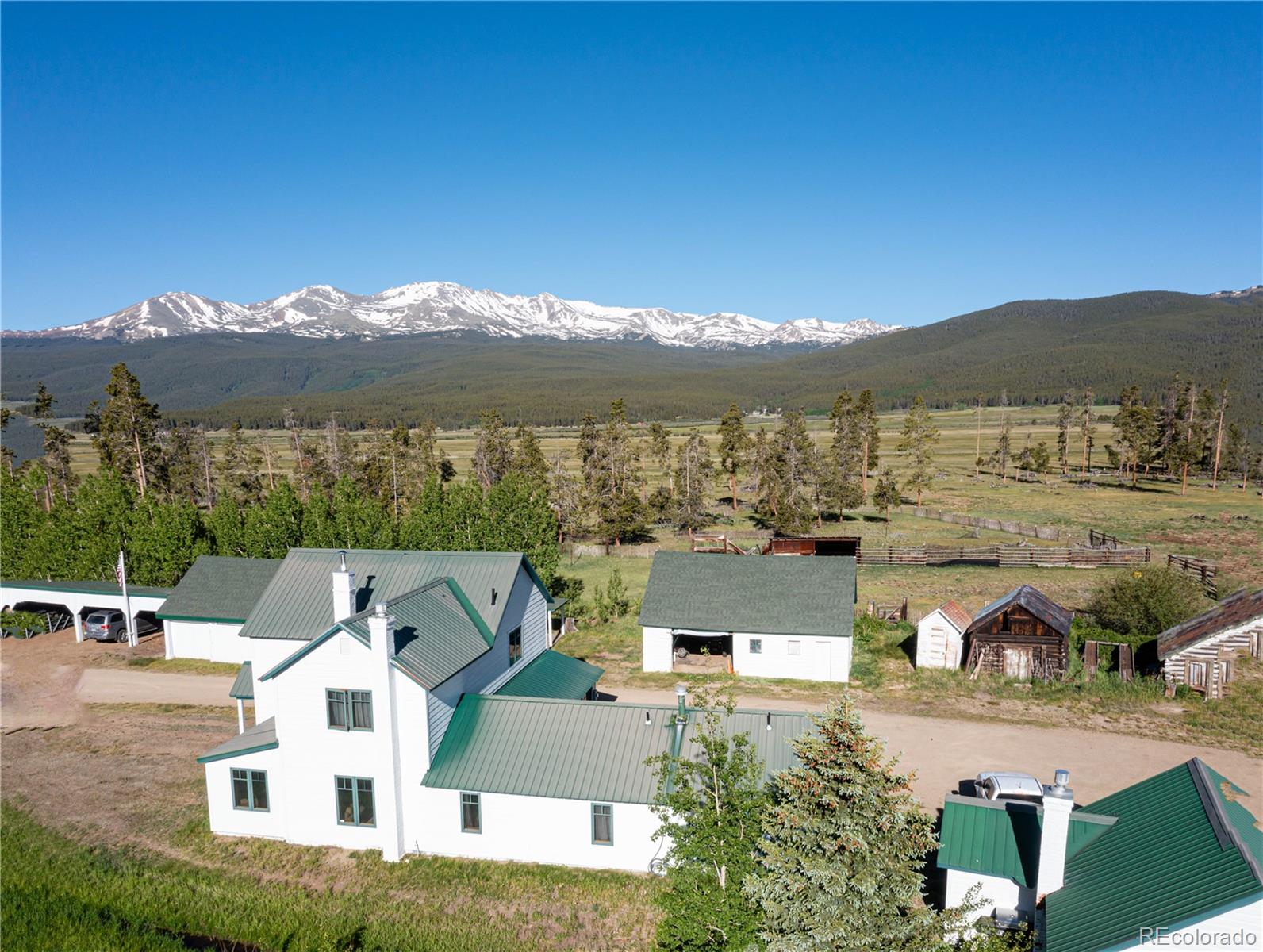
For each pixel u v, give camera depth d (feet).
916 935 52.06
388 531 176.04
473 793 78.69
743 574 140.77
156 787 95.81
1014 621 126.41
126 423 265.95
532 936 67.46
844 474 311.27
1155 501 321.52
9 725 116.37
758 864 59.98
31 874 77.51
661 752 78.79
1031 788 81.30
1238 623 113.60
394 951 65.36
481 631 96.84
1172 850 53.72
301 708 81.20
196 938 68.85
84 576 176.76
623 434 296.92
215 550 174.81
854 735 52.65
